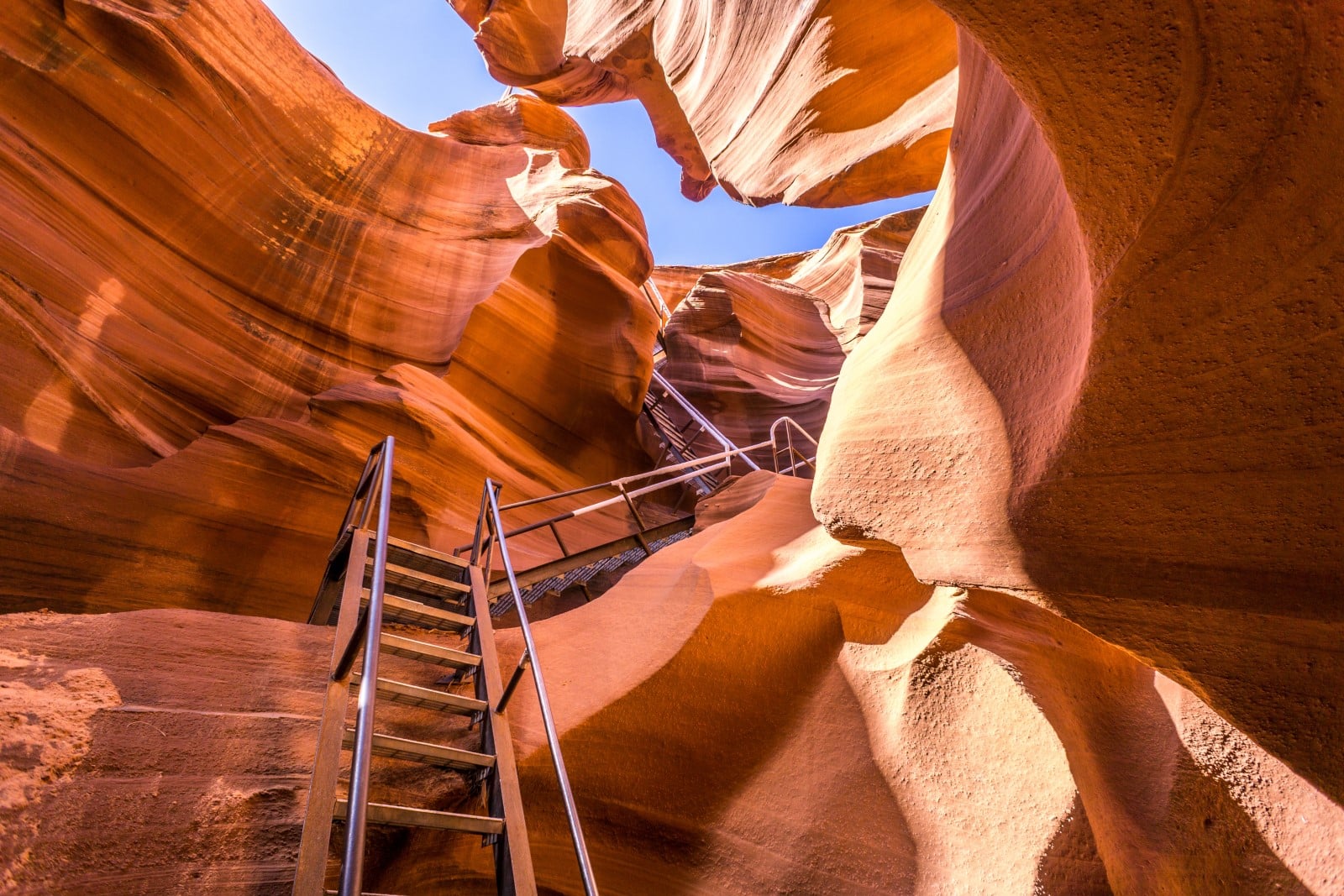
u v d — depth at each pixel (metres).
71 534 5.32
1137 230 1.74
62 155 7.55
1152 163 1.67
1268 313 1.66
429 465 8.10
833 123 6.69
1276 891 2.77
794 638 4.48
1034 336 2.37
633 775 4.01
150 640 3.42
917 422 2.88
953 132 3.62
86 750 2.63
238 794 2.75
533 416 10.77
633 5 11.48
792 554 5.12
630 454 11.89
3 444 5.20
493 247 11.88
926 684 3.84
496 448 9.49
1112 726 3.73
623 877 3.88
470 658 3.52
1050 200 2.31
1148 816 3.28
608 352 11.62
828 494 3.19
